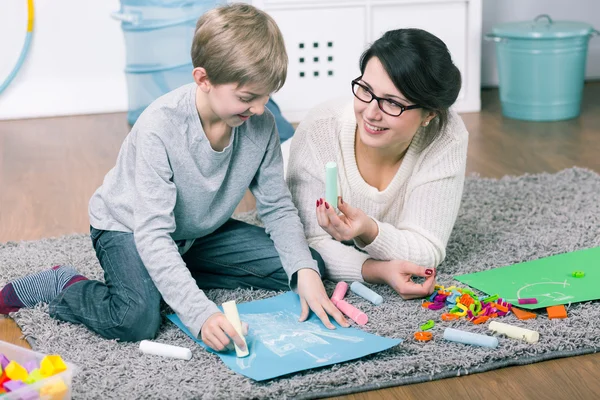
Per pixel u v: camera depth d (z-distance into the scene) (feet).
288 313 4.65
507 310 4.65
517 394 3.91
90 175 8.02
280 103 9.91
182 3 9.49
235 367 4.03
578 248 5.62
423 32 4.53
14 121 10.43
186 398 3.81
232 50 4.09
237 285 5.14
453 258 5.55
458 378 4.05
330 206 4.66
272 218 4.94
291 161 5.33
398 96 4.43
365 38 9.84
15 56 10.42
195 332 4.21
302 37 9.72
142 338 4.43
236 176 4.75
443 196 5.03
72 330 4.55
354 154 5.13
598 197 6.75
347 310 4.62
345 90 10.00
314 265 4.69
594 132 9.14
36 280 4.89
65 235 6.22
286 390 3.86
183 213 4.68
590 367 4.13
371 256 5.08
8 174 8.09
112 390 3.89
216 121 4.51
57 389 3.43
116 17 9.73
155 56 9.73
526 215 6.41
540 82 9.62
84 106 10.70
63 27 10.47
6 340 4.57
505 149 8.57
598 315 4.56
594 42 11.55
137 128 4.59
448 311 4.73
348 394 3.92
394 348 4.24
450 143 5.02
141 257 4.38
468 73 10.27
